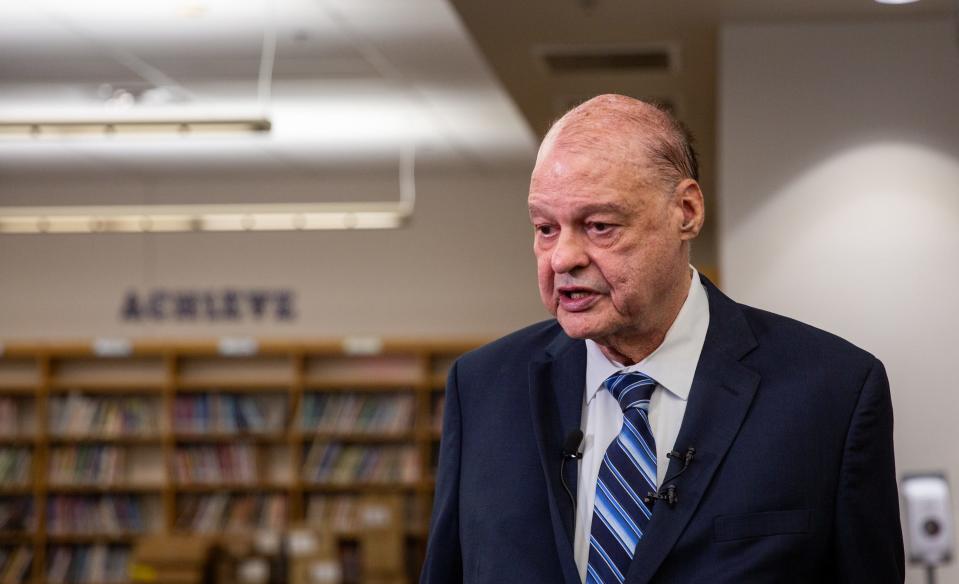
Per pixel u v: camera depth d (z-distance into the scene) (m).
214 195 11.38
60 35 6.57
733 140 5.62
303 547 10.16
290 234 11.37
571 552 1.37
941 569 5.20
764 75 5.62
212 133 6.09
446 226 11.27
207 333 11.35
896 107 5.54
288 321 11.30
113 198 11.38
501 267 11.18
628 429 1.39
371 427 11.01
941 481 4.22
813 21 5.59
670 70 6.57
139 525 11.05
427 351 10.99
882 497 1.37
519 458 1.46
